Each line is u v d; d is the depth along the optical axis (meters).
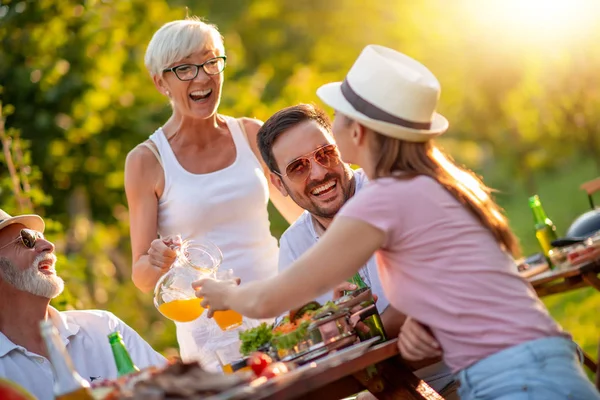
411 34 19.73
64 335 5.23
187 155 6.03
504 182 24.48
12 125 12.12
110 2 13.13
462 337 3.96
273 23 20.62
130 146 13.55
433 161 4.14
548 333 3.93
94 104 12.78
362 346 4.24
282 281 4.07
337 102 4.23
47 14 12.08
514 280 4.02
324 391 4.33
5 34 11.87
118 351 4.46
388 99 4.11
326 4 20.59
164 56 5.80
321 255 4.02
